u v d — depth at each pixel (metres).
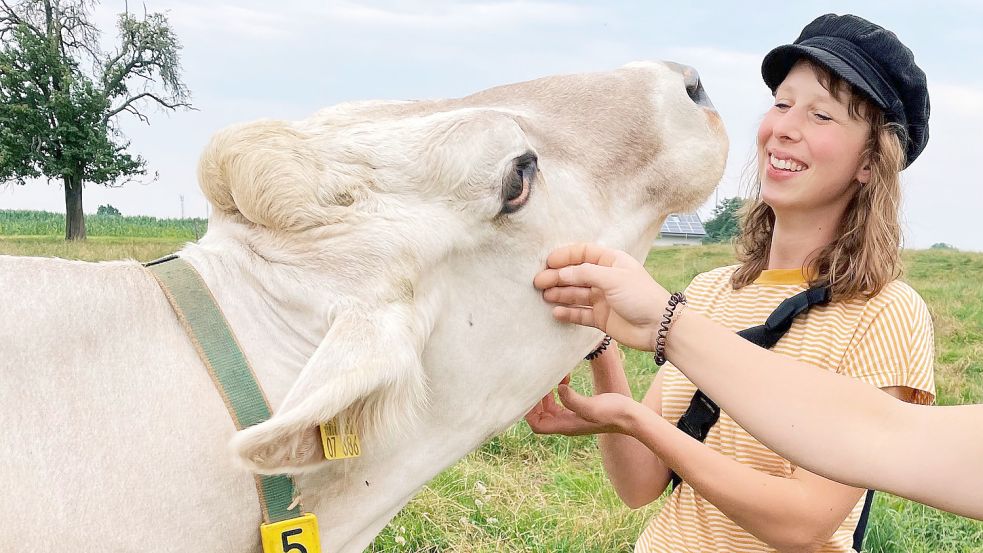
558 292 1.94
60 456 1.52
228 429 1.63
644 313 1.69
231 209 1.84
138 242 28.41
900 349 1.96
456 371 1.95
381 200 1.80
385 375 1.58
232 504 1.64
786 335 2.10
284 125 1.84
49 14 39.25
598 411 2.10
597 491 4.87
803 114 2.06
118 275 1.69
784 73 2.18
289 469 1.58
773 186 2.12
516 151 1.90
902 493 1.44
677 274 13.77
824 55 1.98
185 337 1.68
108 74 39.19
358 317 1.65
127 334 1.63
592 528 4.36
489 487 4.83
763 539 1.98
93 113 38.09
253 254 1.78
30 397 1.53
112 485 1.54
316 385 1.54
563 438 5.84
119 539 1.53
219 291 1.75
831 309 2.06
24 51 37.28
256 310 1.75
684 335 1.61
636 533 4.38
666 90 2.29
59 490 1.50
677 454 2.00
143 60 40.41
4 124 37.22
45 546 1.47
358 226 1.76
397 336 1.65
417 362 1.71
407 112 2.01
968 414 1.43
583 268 1.83
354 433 1.65
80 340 1.59
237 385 1.65
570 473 5.28
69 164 37.00
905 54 1.98
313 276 1.73
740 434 2.11
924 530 4.39
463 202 1.85
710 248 18.81
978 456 1.39
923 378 1.95
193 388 1.63
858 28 1.99
